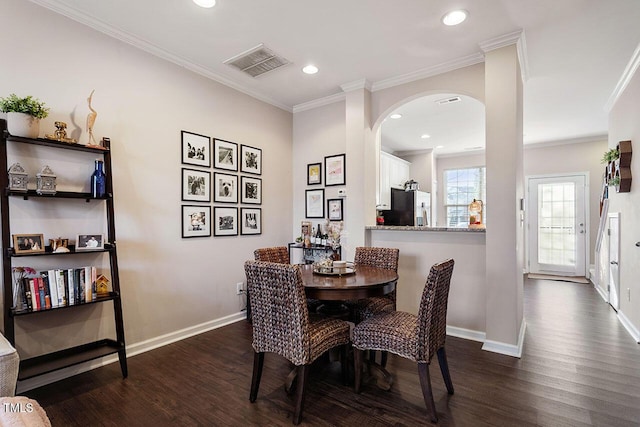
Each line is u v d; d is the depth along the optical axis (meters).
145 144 2.95
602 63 3.35
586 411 1.99
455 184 7.84
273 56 3.18
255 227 4.04
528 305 4.45
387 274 2.64
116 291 2.47
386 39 2.88
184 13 2.51
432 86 3.46
